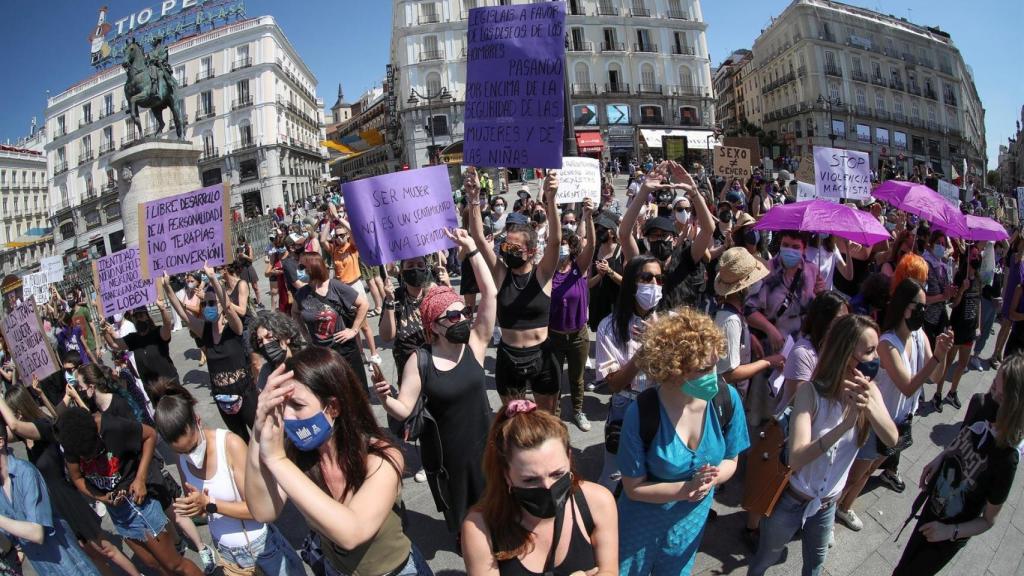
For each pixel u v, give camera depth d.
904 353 3.51
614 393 3.36
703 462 2.40
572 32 45.69
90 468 3.18
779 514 2.75
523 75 4.11
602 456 4.41
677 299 4.19
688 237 5.20
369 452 2.01
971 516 2.51
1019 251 5.97
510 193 29.02
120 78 53.75
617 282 5.30
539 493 1.75
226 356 4.44
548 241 3.91
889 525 3.62
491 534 1.86
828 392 2.55
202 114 52.28
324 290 4.84
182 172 14.80
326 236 8.53
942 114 63.59
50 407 5.11
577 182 7.88
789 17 56.62
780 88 60.19
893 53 59.81
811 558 2.83
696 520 2.50
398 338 4.24
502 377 4.12
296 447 1.96
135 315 5.06
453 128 44.38
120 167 14.27
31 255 59.31
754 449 2.88
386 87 62.19
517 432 1.75
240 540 2.64
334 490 2.00
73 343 7.88
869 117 57.06
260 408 1.76
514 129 4.14
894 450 3.57
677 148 29.30
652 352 2.29
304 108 63.50
